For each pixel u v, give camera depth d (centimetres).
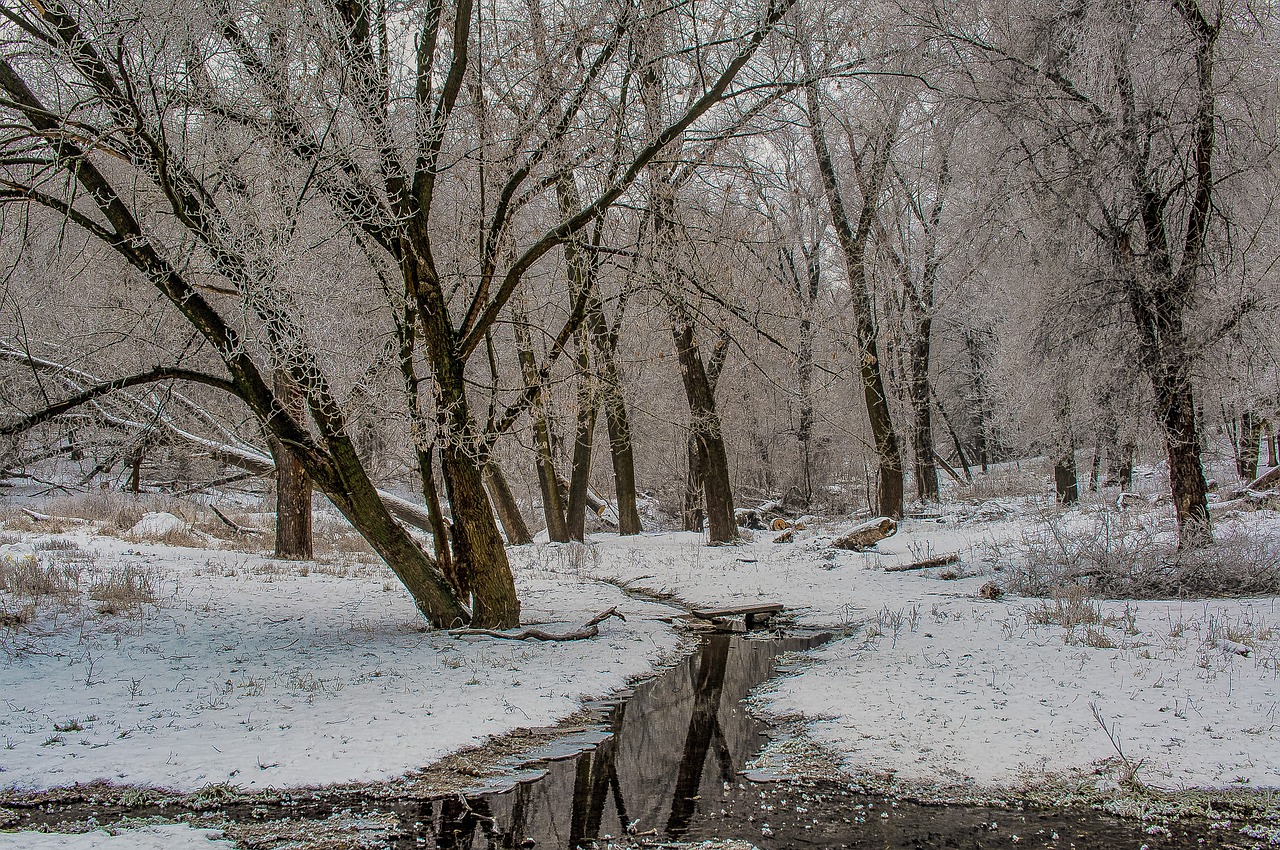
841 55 1184
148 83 822
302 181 930
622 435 2484
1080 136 1398
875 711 746
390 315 1206
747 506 3531
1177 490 1343
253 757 627
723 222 1255
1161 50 1292
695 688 870
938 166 1897
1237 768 588
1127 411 1408
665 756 664
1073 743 645
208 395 1947
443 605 1077
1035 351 1501
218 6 848
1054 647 917
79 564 1405
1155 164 1376
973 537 1812
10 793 562
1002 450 4922
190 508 2333
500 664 902
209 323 944
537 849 503
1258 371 1403
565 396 1698
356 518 1034
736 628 1204
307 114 919
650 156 1029
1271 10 1345
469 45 1101
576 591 1466
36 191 890
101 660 874
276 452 1811
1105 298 1372
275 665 878
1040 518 1852
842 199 2664
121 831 506
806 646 1062
